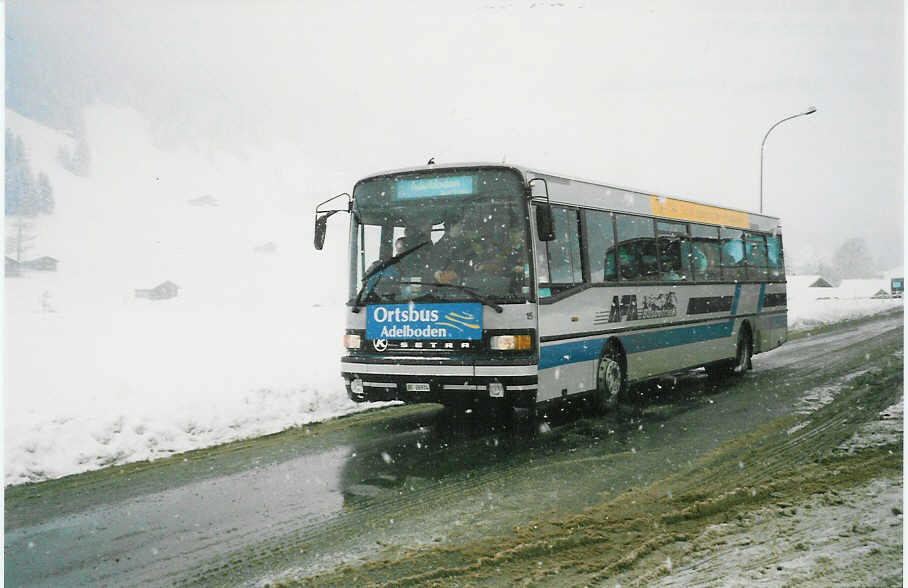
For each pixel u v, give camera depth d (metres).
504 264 9.27
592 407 10.93
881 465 7.30
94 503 7.02
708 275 14.53
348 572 5.14
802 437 9.02
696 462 8.01
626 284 11.70
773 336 17.64
